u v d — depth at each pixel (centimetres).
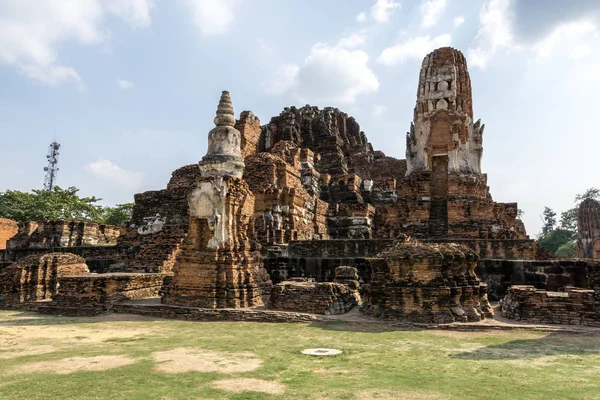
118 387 802
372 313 1576
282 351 1113
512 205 3139
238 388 795
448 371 902
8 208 4972
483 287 1602
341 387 793
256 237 2761
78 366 962
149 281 2158
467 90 3055
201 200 1903
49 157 7950
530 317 1468
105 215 5934
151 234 3397
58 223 3609
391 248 1634
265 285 1995
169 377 872
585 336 1281
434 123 2973
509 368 924
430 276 1500
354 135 5328
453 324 1416
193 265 1856
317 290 1692
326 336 1309
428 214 2797
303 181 3619
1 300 2141
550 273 2000
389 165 4528
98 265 3059
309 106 5028
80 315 1831
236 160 2002
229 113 2062
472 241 2288
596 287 1908
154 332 1423
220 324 1573
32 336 1355
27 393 768
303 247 2503
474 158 2950
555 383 811
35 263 2223
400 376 866
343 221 3434
